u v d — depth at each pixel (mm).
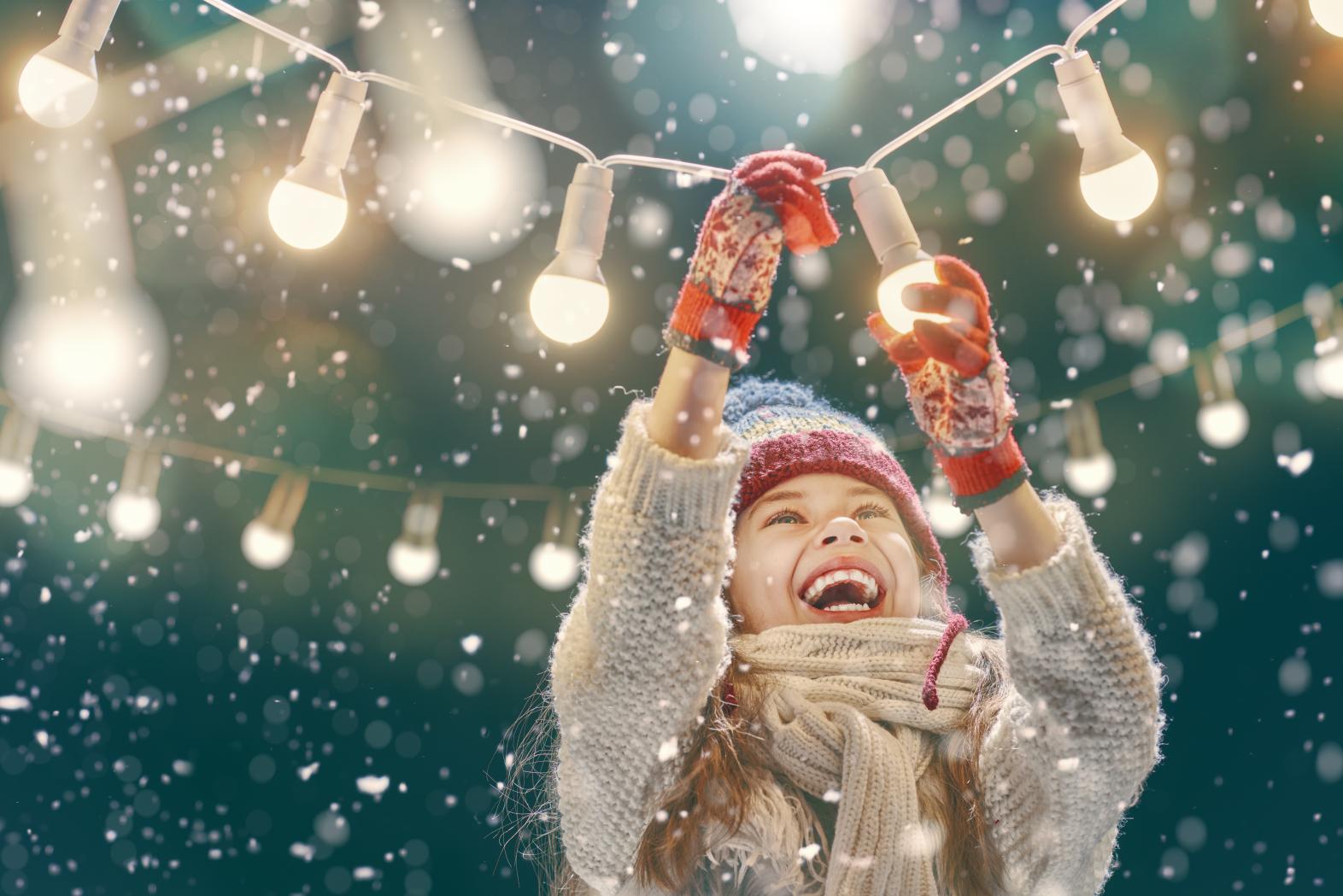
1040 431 4824
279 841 5566
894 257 1675
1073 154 4582
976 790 1852
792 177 1643
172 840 5535
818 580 2002
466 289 5398
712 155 4797
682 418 1646
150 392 5277
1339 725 4781
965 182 4660
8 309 4641
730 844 1778
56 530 5609
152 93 4457
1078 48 4309
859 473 2131
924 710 1879
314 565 5793
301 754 5652
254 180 4914
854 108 4625
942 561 2266
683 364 1638
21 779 5508
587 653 1712
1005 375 1625
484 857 5555
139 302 5031
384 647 5777
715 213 1650
